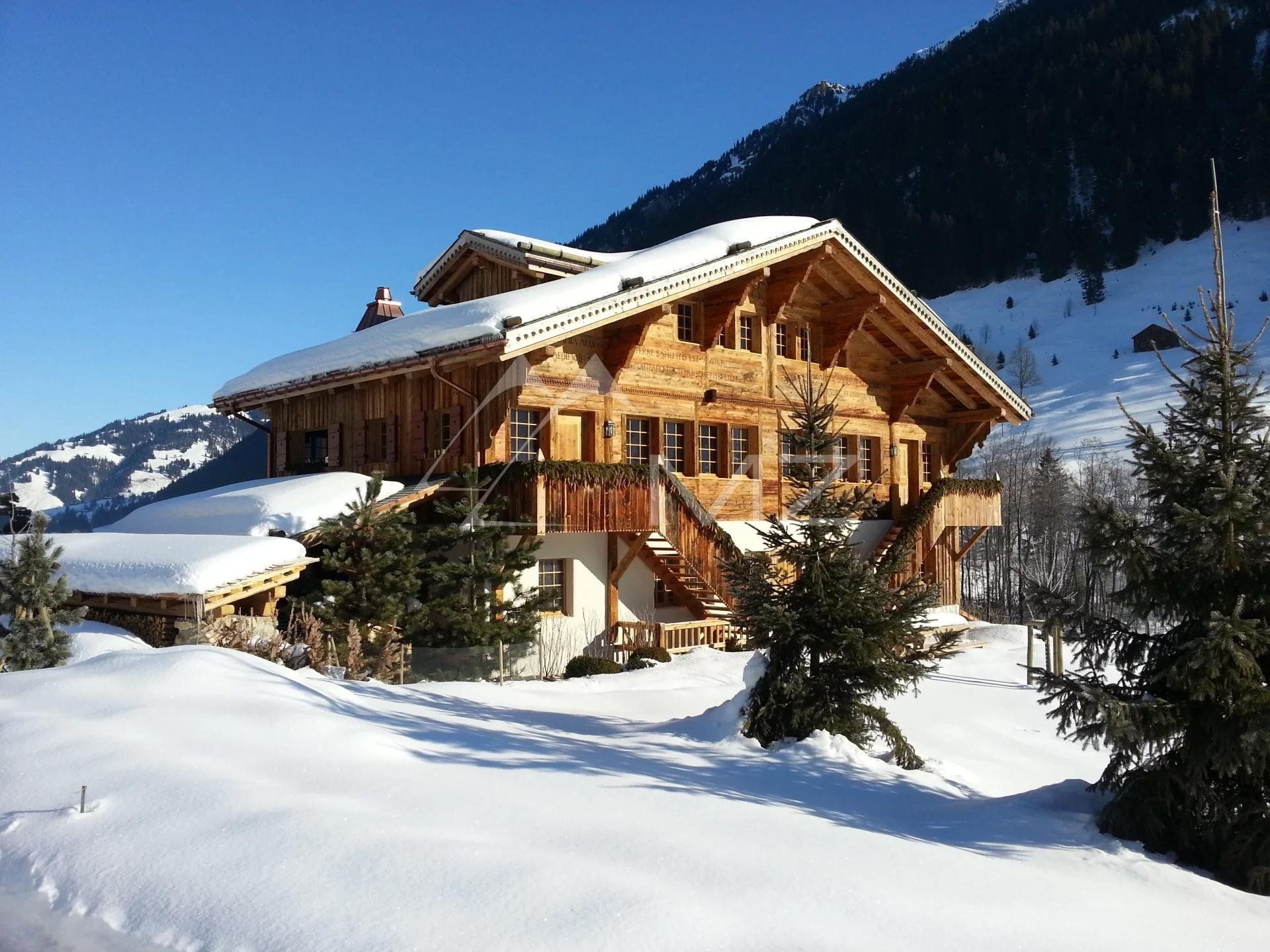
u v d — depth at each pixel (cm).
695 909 472
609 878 502
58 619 1226
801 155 18875
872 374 2461
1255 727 723
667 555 1908
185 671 877
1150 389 8100
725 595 1862
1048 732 1381
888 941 465
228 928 446
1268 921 612
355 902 463
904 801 827
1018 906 546
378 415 1941
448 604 1512
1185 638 808
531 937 432
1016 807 838
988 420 2641
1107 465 5712
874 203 15550
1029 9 19825
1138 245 12756
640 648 1730
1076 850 711
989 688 1733
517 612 1562
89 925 465
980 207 14412
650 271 1822
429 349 1650
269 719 765
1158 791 775
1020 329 11512
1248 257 11325
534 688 1330
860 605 1012
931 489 2500
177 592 1293
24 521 1866
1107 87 14975
